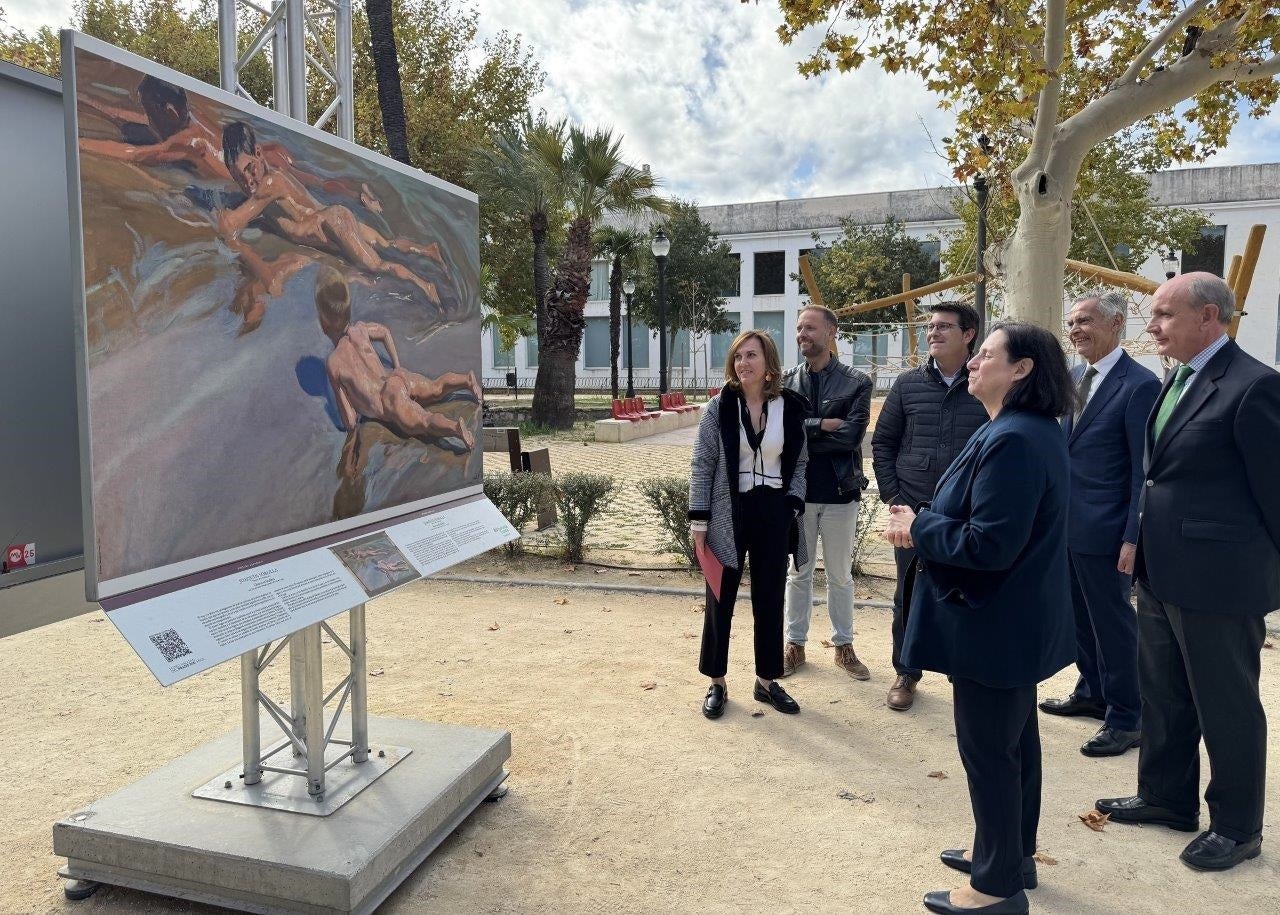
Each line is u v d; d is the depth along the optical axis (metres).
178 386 2.25
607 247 28.62
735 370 4.25
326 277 2.85
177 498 2.26
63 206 2.76
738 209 42.78
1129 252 26.59
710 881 2.88
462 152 22.69
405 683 4.77
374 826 2.78
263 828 2.75
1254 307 34.00
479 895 2.79
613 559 7.64
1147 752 3.27
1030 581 2.47
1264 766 2.97
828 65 8.47
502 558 7.64
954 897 2.68
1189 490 2.96
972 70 8.09
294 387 2.70
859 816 3.33
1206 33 7.56
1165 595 3.02
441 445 3.63
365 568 2.88
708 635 4.32
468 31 24.23
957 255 19.80
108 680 4.88
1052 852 3.08
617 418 19.94
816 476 4.73
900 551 4.34
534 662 5.13
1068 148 7.86
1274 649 5.23
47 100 2.71
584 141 19.70
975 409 4.16
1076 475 4.00
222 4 2.58
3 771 3.73
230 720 4.30
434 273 3.55
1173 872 2.95
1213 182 34.09
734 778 3.65
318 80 18.67
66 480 2.76
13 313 2.61
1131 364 3.96
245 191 2.48
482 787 3.34
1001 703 2.54
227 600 2.33
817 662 5.14
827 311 4.80
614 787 3.56
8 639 5.60
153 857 2.68
